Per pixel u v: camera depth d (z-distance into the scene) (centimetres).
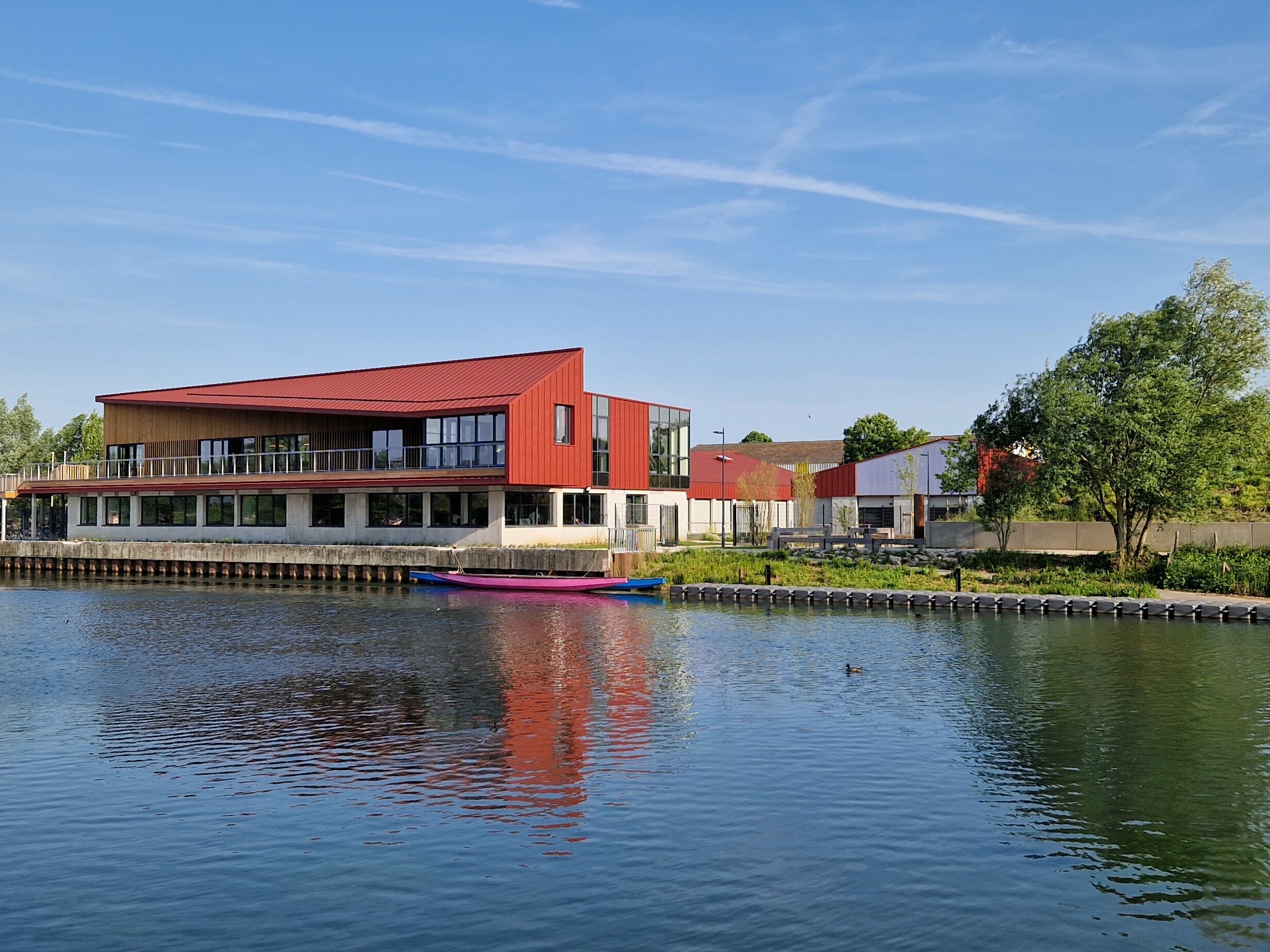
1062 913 1301
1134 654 3150
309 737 2136
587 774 1862
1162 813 1662
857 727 2211
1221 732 2177
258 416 6538
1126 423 4309
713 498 7969
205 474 6475
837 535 6044
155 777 1850
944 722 2256
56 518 7750
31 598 4928
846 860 1460
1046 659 3059
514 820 1619
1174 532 4875
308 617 4081
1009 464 4869
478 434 5572
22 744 2088
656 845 1513
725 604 4491
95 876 1408
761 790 1769
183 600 4784
